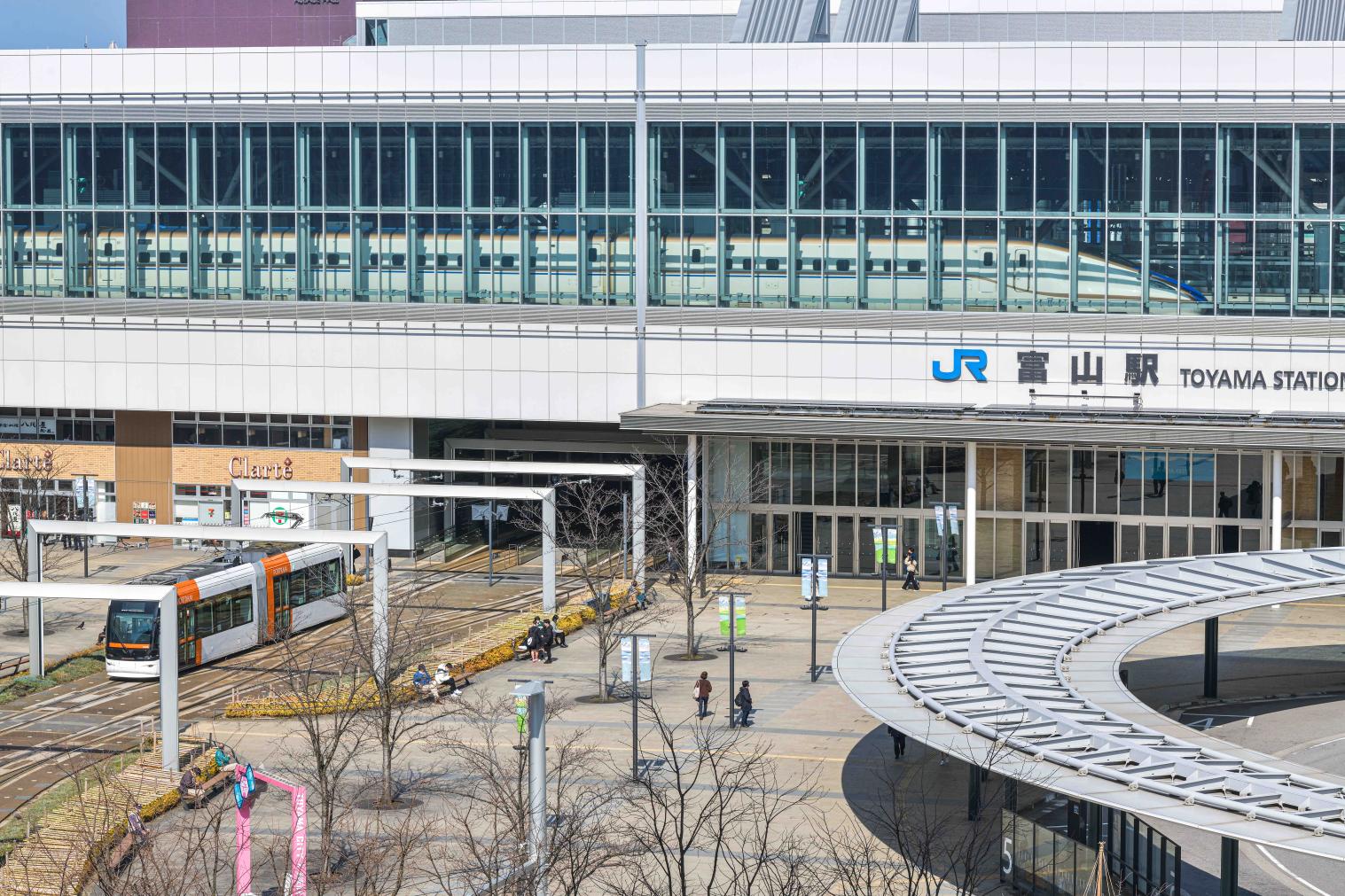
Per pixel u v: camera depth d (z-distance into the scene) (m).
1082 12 94.38
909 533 80.44
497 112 81.12
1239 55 75.38
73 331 86.00
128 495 89.62
